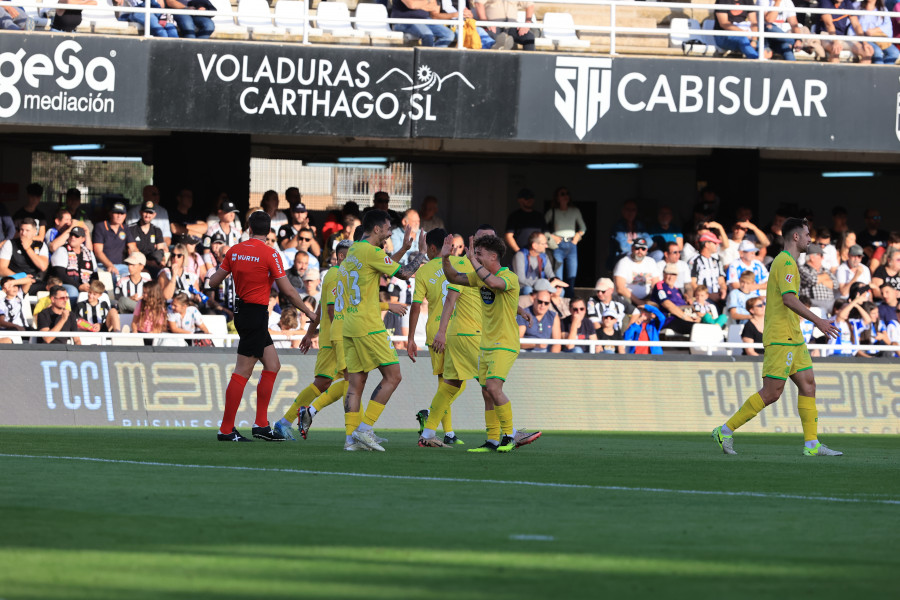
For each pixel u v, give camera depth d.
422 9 45.34
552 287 47.19
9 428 36.66
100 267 44.47
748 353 46.75
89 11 43.47
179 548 13.52
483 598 11.16
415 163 58.72
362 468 23.48
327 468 23.31
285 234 46.97
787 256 29.27
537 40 46.94
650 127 44.22
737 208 53.41
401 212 52.88
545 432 42.12
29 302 42.62
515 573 12.44
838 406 45.47
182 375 41.00
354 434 27.92
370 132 43.12
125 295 43.97
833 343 48.34
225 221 45.91
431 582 11.86
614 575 12.48
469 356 29.78
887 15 46.28
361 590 11.37
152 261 45.31
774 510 18.16
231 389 30.41
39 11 43.19
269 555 13.16
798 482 22.78
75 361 40.47
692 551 14.11
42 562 12.55
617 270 48.50
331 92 42.94
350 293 27.64
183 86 42.31
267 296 30.69
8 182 55.28
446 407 30.22
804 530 16.02
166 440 30.91
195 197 50.19
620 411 44.09
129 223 45.66
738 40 46.66
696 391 44.81
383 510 17.09
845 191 61.31
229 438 30.48
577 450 30.70
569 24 48.59
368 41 45.34
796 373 30.16
